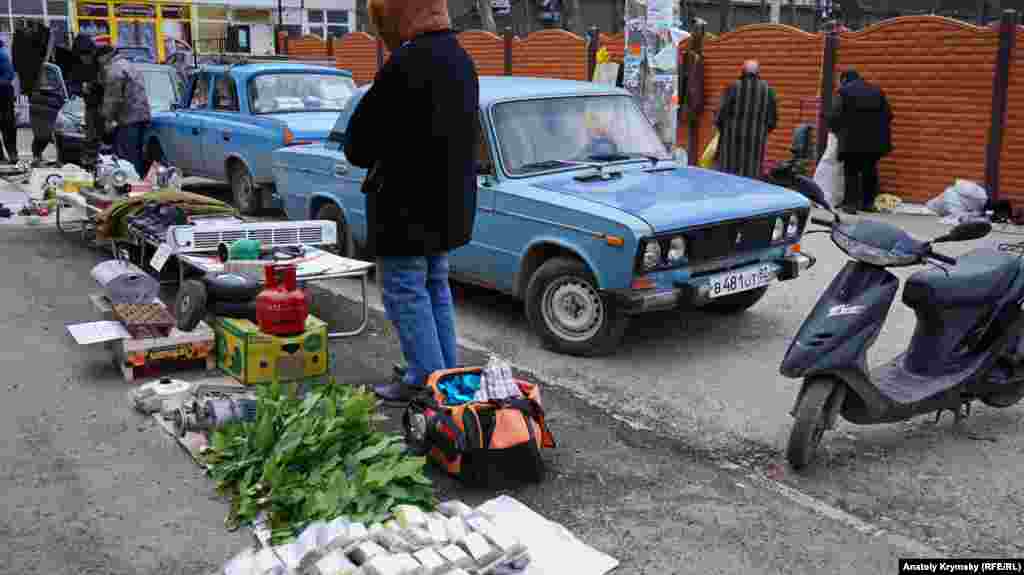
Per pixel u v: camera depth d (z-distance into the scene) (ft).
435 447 13.94
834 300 14.24
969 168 39.40
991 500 13.58
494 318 23.25
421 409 14.05
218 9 98.53
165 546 11.95
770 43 45.39
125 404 16.85
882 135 38.81
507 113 21.48
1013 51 37.22
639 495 13.66
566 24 84.38
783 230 20.42
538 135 21.61
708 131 48.96
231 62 41.34
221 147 36.96
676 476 14.32
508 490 13.74
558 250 20.25
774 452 15.29
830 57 42.98
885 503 13.48
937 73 39.58
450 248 15.57
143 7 95.14
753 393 17.99
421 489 12.74
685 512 13.14
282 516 12.38
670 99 31.83
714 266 19.30
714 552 12.05
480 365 19.52
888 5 85.92
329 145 26.25
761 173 40.68
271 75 37.35
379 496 12.41
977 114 38.70
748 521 12.89
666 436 15.89
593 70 52.34
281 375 17.74
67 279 26.17
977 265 15.72
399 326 15.89
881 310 14.02
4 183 43.73
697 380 18.70
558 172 21.17
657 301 18.25
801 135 39.70
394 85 14.60
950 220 36.68
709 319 23.22
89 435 15.43
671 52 31.60
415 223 15.17
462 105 15.10
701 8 84.33
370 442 13.69
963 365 15.71
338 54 74.69
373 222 15.49
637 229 17.72
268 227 22.03
